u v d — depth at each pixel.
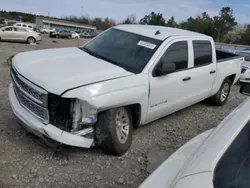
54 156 3.57
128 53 4.43
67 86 3.19
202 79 5.47
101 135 3.53
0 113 4.75
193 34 5.41
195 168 1.62
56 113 3.26
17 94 3.82
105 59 4.36
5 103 5.28
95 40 5.15
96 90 3.31
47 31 70.38
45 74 3.42
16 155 3.52
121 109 3.74
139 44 4.54
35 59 3.97
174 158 2.11
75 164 3.48
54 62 3.86
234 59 6.94
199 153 1.79
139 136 4.56
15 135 4.00
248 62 10.92
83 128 3.37
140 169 3.58
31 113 3.50
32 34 27.25
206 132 2.64
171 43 4.58
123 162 3.69
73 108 3.23
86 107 3.26
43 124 3.31
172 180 1.71
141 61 4.23
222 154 1.67
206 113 6.22
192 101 5.41
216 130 2.05
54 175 3.21
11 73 4.13
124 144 3.82
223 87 6.69
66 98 3.18
